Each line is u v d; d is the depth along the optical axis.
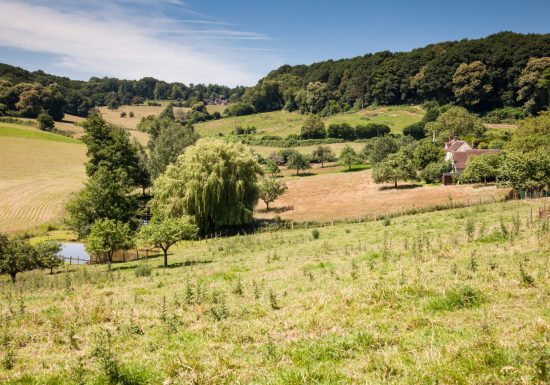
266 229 51.41
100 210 53.25
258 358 9.55
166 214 52.78
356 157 115.06
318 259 25.53
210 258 35.81
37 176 98.88
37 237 60.50
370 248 27.41
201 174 53.31
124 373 9.17
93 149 81.25
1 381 9.94
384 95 198.25
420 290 13.37
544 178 48.81
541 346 7.65
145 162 90.50
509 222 30.69
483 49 168.88
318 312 12.84
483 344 8.22
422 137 146.00
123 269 35.94
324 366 8.56
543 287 12.21
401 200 65.00
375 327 10.72
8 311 18.86
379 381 7.48
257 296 16.81
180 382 8.59
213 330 12.28
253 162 57.44
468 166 70.00
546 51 151.75
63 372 10.11
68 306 18.69
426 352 8.25
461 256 19.06
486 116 155.12
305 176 104.62
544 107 143.25
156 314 15.59
